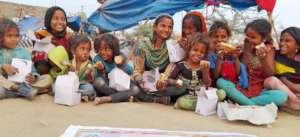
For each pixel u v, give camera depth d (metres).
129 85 3.99
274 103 3.70
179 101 3.84
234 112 3.37
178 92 3.94
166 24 4.16
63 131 2.81
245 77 3.95
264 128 3.26
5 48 3.97
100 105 3.74
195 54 3.93
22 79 3.77
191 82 3.94
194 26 4.32
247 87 3.95
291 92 3.79
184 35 4.39
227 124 3.32
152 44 4.27
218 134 2.67
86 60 4.09
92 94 3.96
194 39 3.95
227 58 3.98
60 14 4.45
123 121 3.18
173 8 7.67
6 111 3.31
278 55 4.06
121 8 8.27
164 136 2.54
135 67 4.25
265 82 3.93
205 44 3.92
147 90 4.07
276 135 3.05
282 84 3.83
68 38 4.55
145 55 4.25
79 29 8.05
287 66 3.96
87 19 8.61
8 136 2.65
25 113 3.28
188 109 3.85
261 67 3.96
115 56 4.10
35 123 3.00
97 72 4.07
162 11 7.71
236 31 7.90
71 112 3.41
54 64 4.06
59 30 4.45
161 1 7.82
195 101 3.79
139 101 4.14
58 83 3.69
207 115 3.63
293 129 3.28
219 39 4.19
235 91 3.80
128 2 8.14
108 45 4.05
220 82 3.91
